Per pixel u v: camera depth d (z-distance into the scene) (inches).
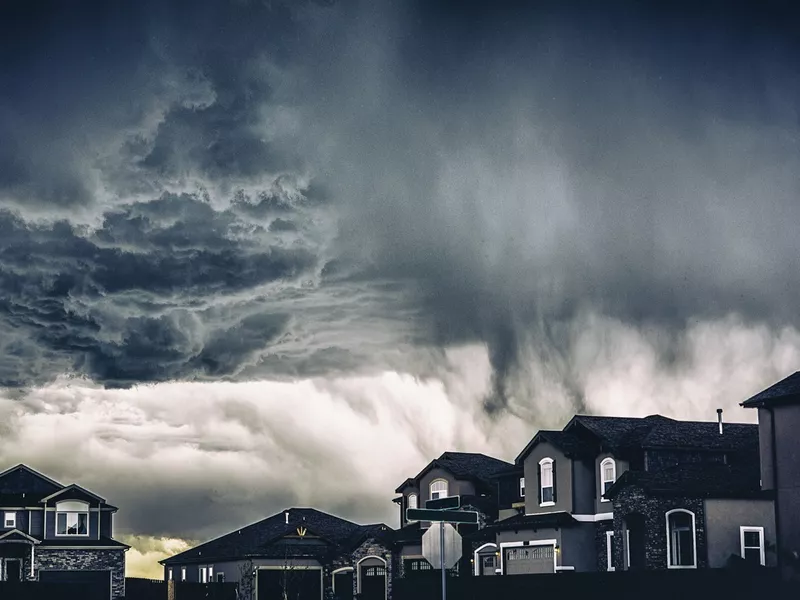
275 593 2687.0
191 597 2687.0
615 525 1792.6
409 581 1875.0
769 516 1701.5
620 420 2070.6
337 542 2790.4
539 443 2105.1
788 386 1729.8
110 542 2711.6
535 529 2026.3
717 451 1919.3
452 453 2726.4
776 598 1407.5
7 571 2600.9
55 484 2822.3
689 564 1690.5
